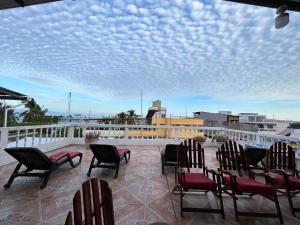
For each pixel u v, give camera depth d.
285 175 3.01
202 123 17.98
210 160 6.09
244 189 2.73
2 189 3.48
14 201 3.03
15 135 5.56
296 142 4.81
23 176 3.92
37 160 3.69
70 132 8.41
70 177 4.22
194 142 3.81
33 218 2.56
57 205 2.93
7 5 2.91
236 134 7.83
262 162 4.60
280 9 3.16
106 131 9.12
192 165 3.71
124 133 8.96
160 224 1.62
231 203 3.14
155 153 7.02
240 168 3.78
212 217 2.72
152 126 8.92
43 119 12.45
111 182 4.00
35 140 7.03
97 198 1.39
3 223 2.43
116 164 4.64
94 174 4.48
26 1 2.92
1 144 4.86
